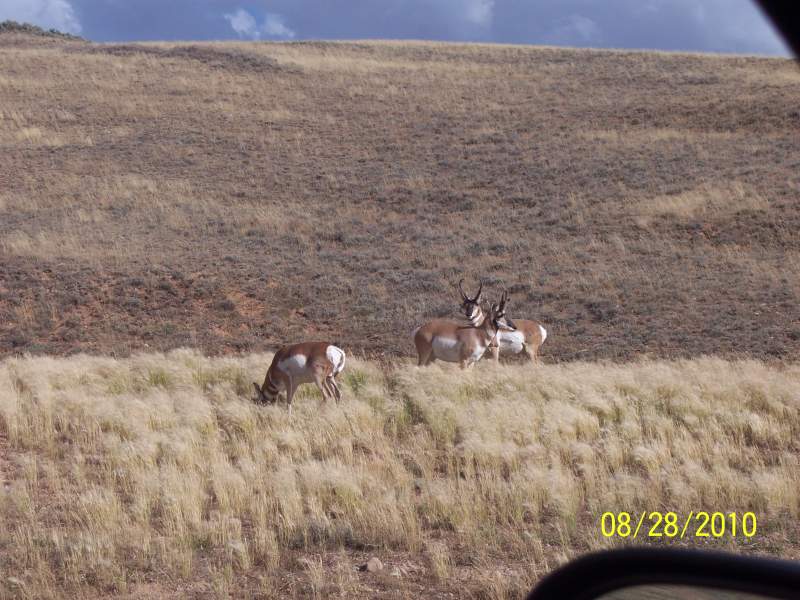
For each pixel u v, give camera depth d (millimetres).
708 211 42250
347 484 11070
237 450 13805
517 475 11422
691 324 29562
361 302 33750
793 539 9516
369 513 10188
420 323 31062
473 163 54688
